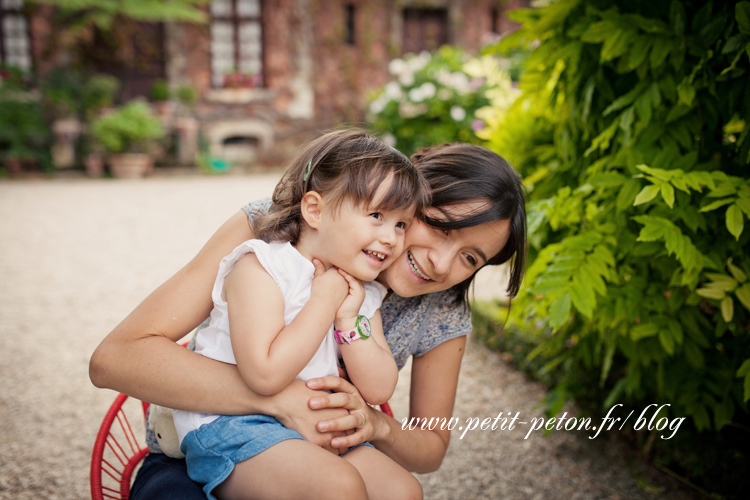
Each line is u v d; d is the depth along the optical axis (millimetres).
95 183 10953
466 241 1424
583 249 1953
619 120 2002
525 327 3051
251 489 1279
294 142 14148
